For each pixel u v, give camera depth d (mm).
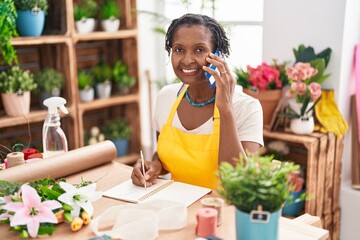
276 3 2840
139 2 3691
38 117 3049
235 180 1012
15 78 2926
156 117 1915
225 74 1534
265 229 1039
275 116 2594
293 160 2840
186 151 1650
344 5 2541
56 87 3143
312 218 1368
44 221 1189
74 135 3287
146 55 3857
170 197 1439
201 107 1703
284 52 2859
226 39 1689
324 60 2586
